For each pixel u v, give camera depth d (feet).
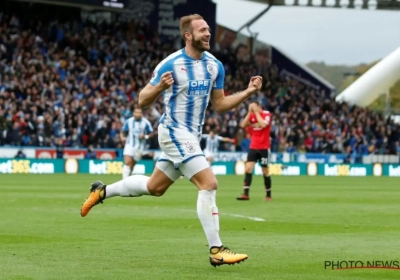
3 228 42.86
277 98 180.34
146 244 35.91
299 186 103.81
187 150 29.73
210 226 28.94
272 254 32.94
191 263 30.01
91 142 140.56
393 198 77.05
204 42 29.66
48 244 35.65
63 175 126.52
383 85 205.67
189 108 29.96
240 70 187.11
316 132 169.48
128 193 32.27
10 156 133.59
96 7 159.74
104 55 161.89
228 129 155.22
